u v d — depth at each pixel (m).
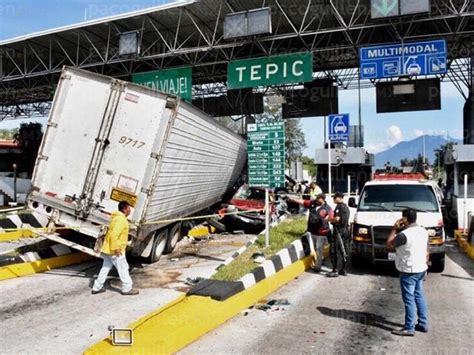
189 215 14.68
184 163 11.22
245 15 20.02
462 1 19.84
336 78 28.22
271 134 11.62
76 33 24.12
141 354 5.55
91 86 9.84
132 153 9.62
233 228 17.61
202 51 22.72
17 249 11.64
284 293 8.94
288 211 21.25
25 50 26.08
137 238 9.51
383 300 8.45
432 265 10.66
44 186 9.92
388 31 21.92
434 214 10.92
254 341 6.30
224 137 15.20
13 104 37.56
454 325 6.98
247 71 21.41
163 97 9.59
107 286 9.19
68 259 11.36
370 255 10.52
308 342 6.28
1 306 7.81
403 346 6.15
